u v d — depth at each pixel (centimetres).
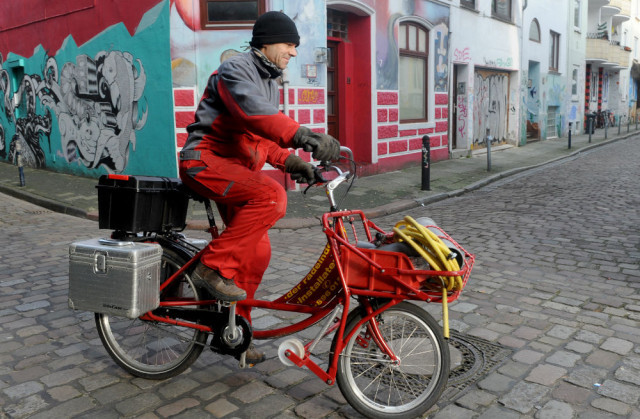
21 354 364
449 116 1470
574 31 2473
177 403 300
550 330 398
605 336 387
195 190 283
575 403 298
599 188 1039
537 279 514
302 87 1000
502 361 349
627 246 624
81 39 1131
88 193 1004
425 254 250
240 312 304
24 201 989
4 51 1391
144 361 334
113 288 283
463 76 1578
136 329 363
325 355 355
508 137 1914
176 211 314
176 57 970
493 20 1688
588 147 1894
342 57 1160
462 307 444
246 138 279
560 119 2377
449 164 1391
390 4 1202
